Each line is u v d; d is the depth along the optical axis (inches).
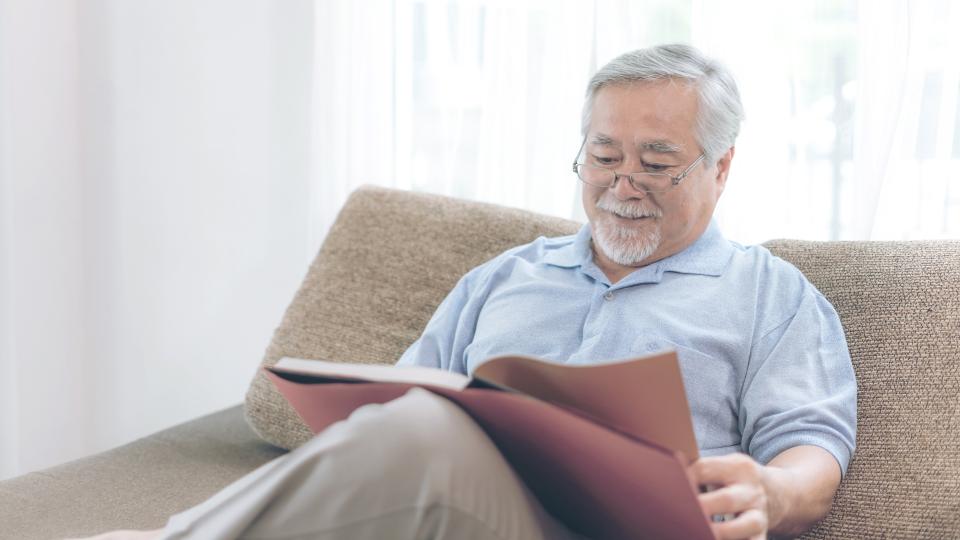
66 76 104.4
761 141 80.9
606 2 84.1
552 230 75.0
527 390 46.8
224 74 101.7
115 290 108.3
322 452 44.3
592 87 64.2
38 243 105.0
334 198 95.8
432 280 76.1
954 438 58.1
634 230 62.9
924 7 75.0
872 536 57.4
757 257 64.7
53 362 107.7
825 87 79.6
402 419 44.1
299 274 102.9
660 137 61.4
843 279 64.8
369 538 43.5
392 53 93.1
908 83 75.8
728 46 80.4
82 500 68.4
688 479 41.5
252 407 77.5
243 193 103.2
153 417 109.8
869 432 59.7
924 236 77.0
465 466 43.8
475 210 78.1
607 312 64.0
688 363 60.9
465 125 92.6
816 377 60.1
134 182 106.0
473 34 91.0
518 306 66.8
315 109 94.9
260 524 44.6
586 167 64.4
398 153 94.2
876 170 76.4
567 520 51.7
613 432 41.5
